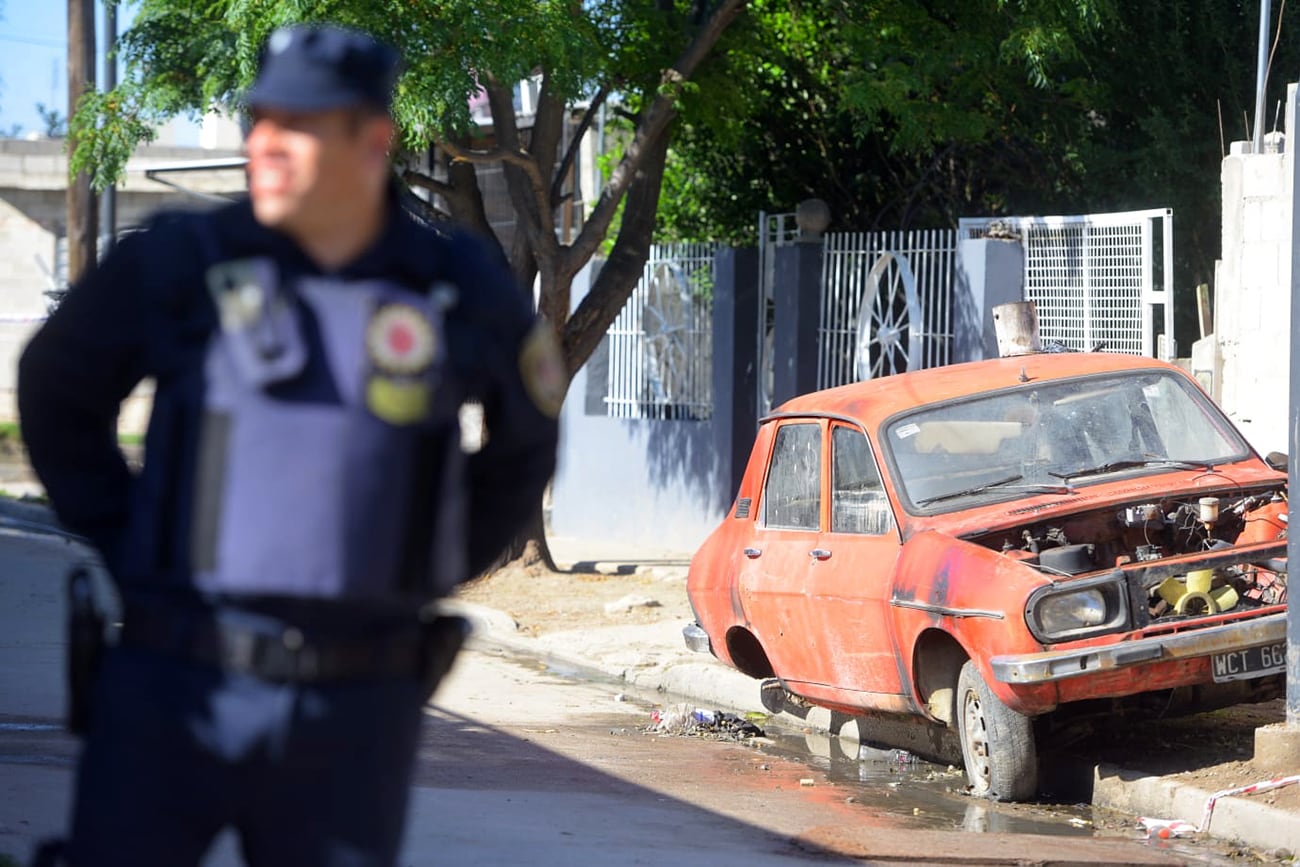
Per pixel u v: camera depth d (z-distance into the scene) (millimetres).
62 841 4840
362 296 4738
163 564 4684
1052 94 28500
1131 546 13992
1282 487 13789
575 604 25312
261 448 4625
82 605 4977
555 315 27484
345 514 4617
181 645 4664
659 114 26734
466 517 5270
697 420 32500
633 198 28672
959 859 10680
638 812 11898
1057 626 11953
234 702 4633
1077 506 13102
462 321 4922
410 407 4672
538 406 5109
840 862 10539
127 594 4762
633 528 34125
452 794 12062
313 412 4637
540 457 5223
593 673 20328
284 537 4590
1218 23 26172
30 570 27781
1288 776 12250
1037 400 14680
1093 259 23109
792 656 15133
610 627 22828
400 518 4711
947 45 26578
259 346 4625
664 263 33656
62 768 12023
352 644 4730
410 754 4910
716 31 26375
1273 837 11242
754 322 31359
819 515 14977
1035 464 14211
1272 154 19547
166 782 4656
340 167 4711
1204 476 13953
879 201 32750
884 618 13438
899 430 14391
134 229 4918
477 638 22891
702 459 32094
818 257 29203
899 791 13391
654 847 10617
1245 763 12750
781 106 32312
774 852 10734
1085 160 27766
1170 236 21734
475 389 5020
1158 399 14859
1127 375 14977
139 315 4770
